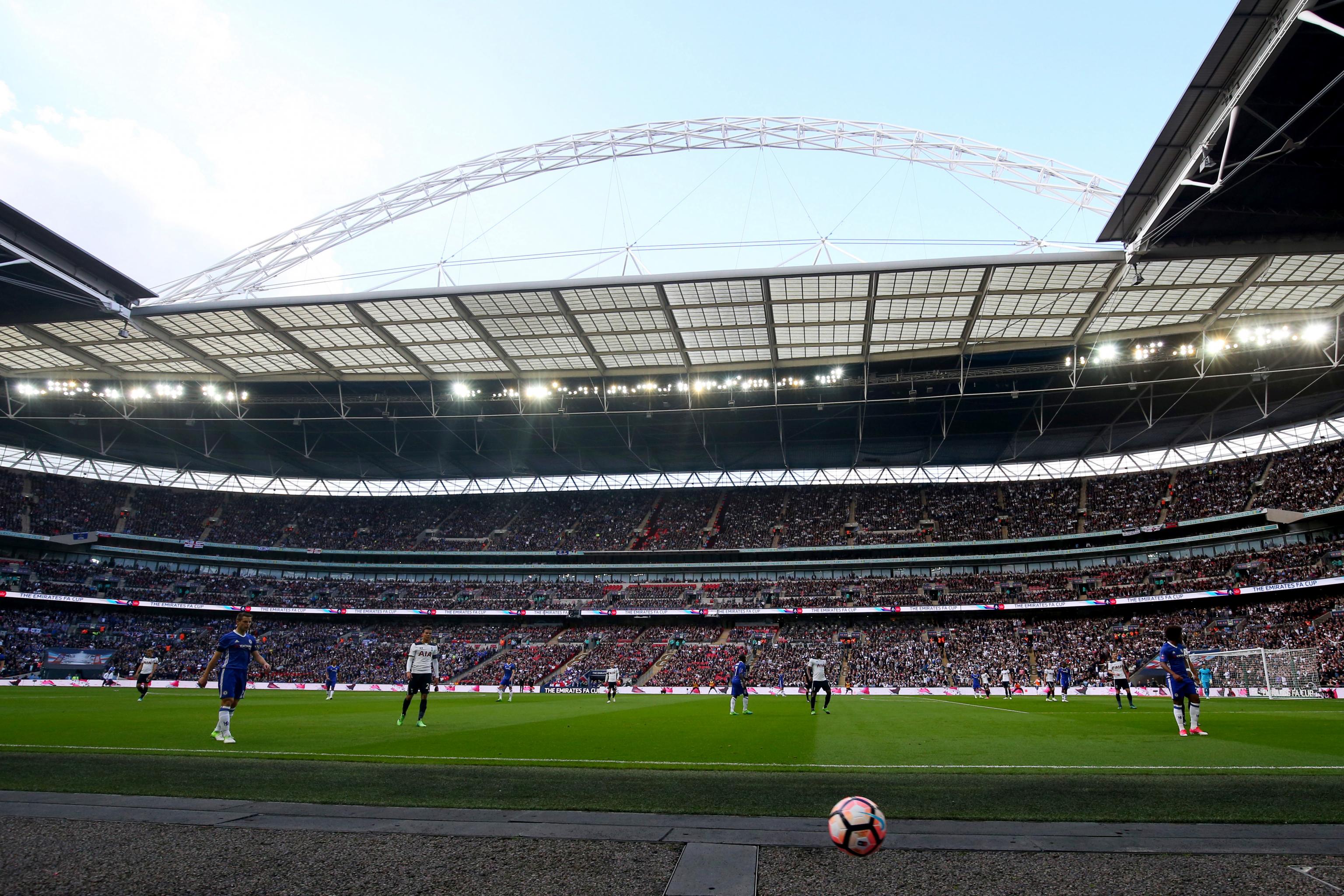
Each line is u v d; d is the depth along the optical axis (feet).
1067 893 14.76
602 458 230.07
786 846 18.31
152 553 225.15
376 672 194.18
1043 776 29.37
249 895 14.78
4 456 219.41
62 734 47.01
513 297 125.18
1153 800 23.84
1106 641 178.60
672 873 16.21
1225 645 161.89
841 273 114.62
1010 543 204.13
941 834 19.57
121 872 16.15
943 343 144.66
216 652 44.45
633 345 146.61
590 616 214.48
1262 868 16.25
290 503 255.70
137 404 180.75
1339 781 27.25
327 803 23.43
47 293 117.70
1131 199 93.61
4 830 19.52
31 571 204.13
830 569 220.84
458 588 231.71
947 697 139.54
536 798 24.49
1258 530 179.93
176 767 31.12
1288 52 70.03
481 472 247.70
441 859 17.19
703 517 239.30
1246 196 91.50
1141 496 204.95
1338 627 148.87
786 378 161.99
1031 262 107.86
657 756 37.78
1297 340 129.90
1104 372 160.15
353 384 169.27
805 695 150.82
